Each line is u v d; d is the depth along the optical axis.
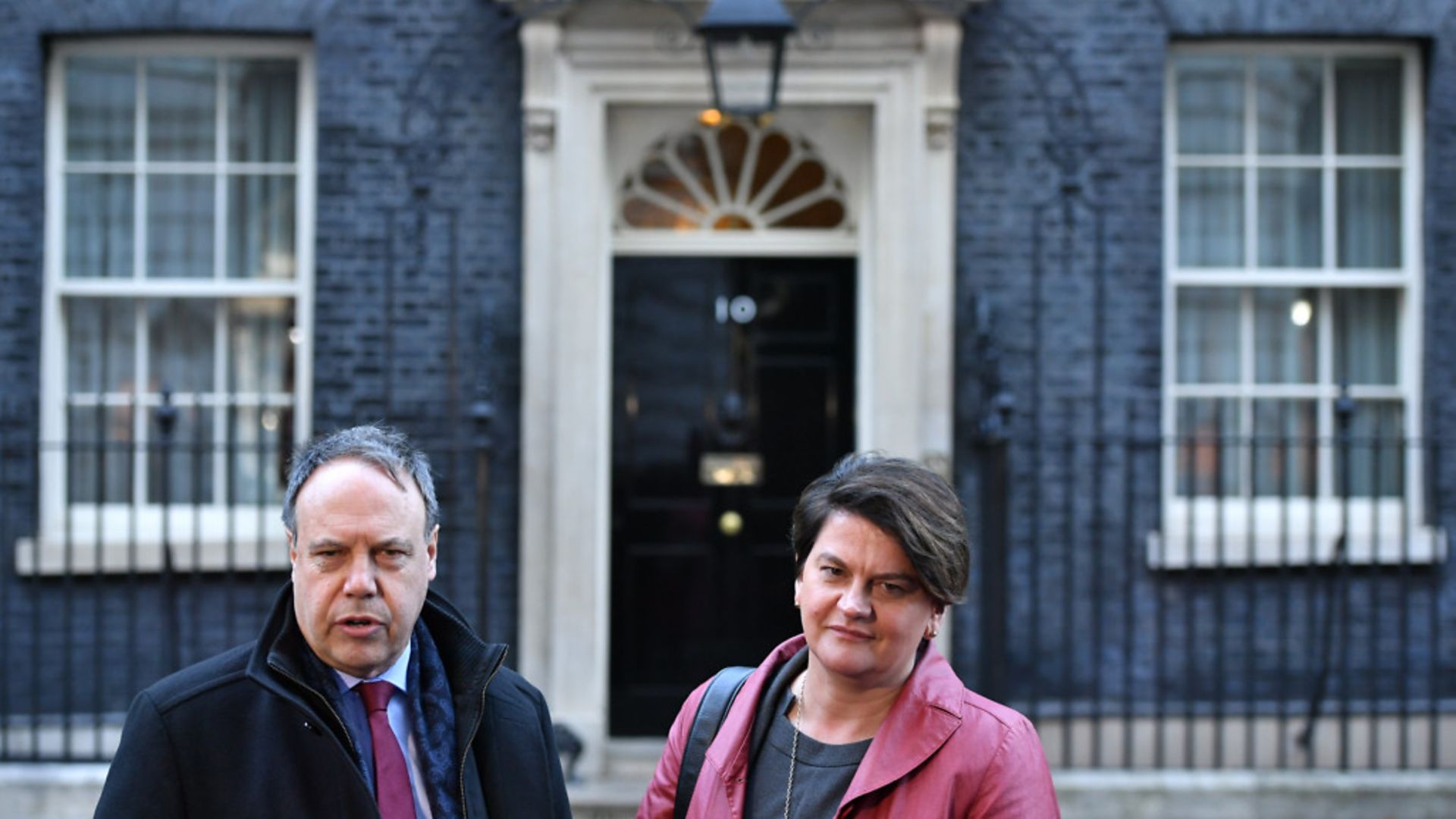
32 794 5.52
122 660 6.23
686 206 6.67
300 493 2.30
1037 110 6.34
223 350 6.49
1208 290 6.64
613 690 6.61
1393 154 6.63
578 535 6.23
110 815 2.23
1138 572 6.32
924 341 6.23
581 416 6.25
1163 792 5.63
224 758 2.27
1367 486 6.58
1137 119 6.35
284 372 6.50
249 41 6.44
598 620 6.31
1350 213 6.64
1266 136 6.63
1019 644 6.31
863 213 6.51
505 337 6.30
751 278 6.69
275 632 2.32
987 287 6.33
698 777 2.42
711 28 5.57
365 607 2.25
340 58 6.29
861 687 2.30
